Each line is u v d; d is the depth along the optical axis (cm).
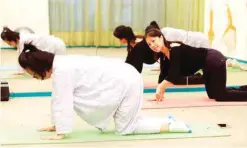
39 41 375
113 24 384
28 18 377
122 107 246
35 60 236
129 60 361
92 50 384
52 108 245
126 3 383
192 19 404
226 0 434
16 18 377
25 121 290
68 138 247
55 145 236
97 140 244
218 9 428
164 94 375
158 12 391
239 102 347
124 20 385
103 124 252
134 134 255
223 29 438
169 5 393
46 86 386
